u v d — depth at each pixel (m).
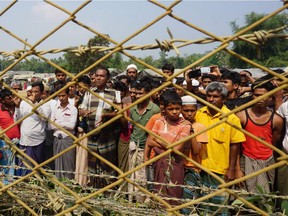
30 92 4.85
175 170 2.78
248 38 1.25
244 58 1.25
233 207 1.86
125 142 4.44
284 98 4.41
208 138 3.25
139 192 2.15
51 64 1.57
